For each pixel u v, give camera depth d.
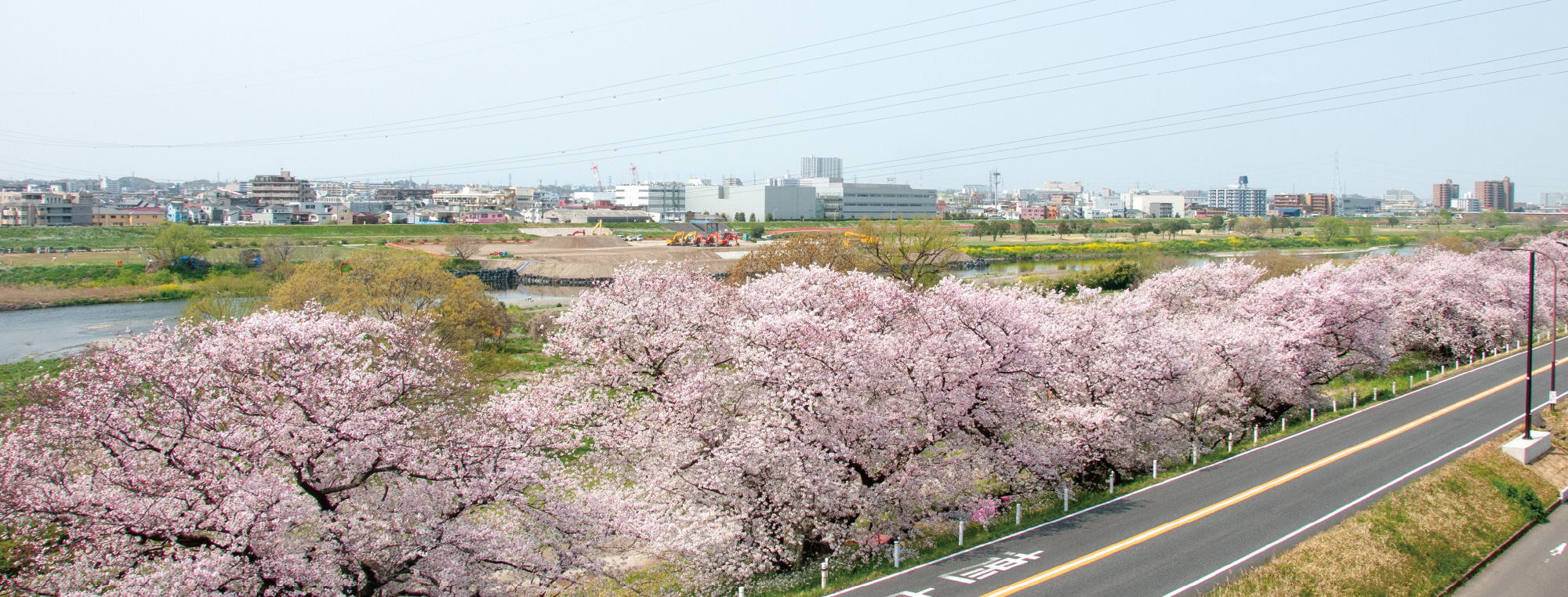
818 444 28.03
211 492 20.91
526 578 25.42
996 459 31.50
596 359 32.72
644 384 32.34
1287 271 91.00
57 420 21.17
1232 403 41.66
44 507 19.72
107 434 20.98
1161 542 26.84
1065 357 36.31
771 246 71.31
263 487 20.88
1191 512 29.66
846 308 35.84
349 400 22.31
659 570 28.53
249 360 22.70
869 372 29.58
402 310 53.03
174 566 19.25
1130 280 101.31
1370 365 51.31
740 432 28.05
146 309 97.38
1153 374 35.91
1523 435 37.91
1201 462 36.53
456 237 161.62
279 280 90.38
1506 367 55.44
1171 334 39.06
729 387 30.53
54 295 101.69
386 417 22.02
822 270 43.94
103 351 23.58
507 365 53.84
